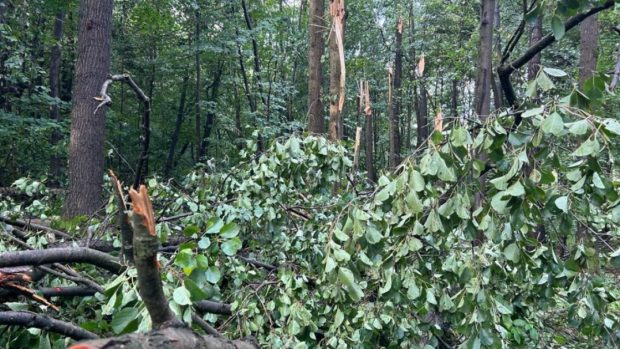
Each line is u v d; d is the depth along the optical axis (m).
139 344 1.08
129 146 16.61
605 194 2.26
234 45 15.03
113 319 1.60
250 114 14.06
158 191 4.37
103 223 3.75
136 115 17.73
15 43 9.34
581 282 2.70
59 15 13.42
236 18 15.36
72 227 4.43
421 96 18.45
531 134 2.47
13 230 3.69
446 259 2.86
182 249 1.87
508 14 13.79
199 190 4.10
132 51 17.62
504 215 2.42
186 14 15.52
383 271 2.66
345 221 2.74
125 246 1.85
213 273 1.92
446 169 2.41
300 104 19.64
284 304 2.98
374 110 18.84
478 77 3.96
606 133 2.20
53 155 11.52
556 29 2.77
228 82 16.75
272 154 3.94
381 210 2.71
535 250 2.81
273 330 2.86
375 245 2.61
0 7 9.06
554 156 2.48
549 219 2.71
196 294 1.72
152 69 17.47
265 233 3.92
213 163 4.64
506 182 2.34
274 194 3.94
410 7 17.80
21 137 10.19
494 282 2.93
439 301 2.87
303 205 4.45
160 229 3.30
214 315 2.97
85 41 7.33
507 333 2.95
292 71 20.39
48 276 2.86
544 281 2.88
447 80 17.36
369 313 2.86
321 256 3.28
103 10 7.39
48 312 2.66
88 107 7.24
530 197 2.30
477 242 3.15
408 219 2.55
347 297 2.81
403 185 2.51
